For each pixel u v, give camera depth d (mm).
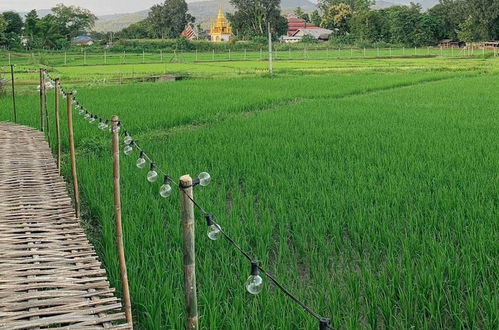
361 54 69062
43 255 6066
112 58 63875
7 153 10828
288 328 5031
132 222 7508
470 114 17750
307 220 7730
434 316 5250
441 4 88000
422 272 5820
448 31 84625
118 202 5418
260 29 95375
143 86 29797
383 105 20672
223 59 63000
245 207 8352
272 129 15258
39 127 15945
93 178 10156
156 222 7555
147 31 109562
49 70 42969
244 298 5605
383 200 8492
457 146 12305
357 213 7688
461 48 78500
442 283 5727
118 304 5008
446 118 16891
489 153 11391
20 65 48469
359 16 86750
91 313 4875
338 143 13086
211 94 25016
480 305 5527
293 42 92750
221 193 9062
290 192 8992
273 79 34406
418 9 91438
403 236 7023
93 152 13102
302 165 10867
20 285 5258
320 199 8477
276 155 11891
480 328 5277
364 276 5996
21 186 8648
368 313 5297
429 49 77875
